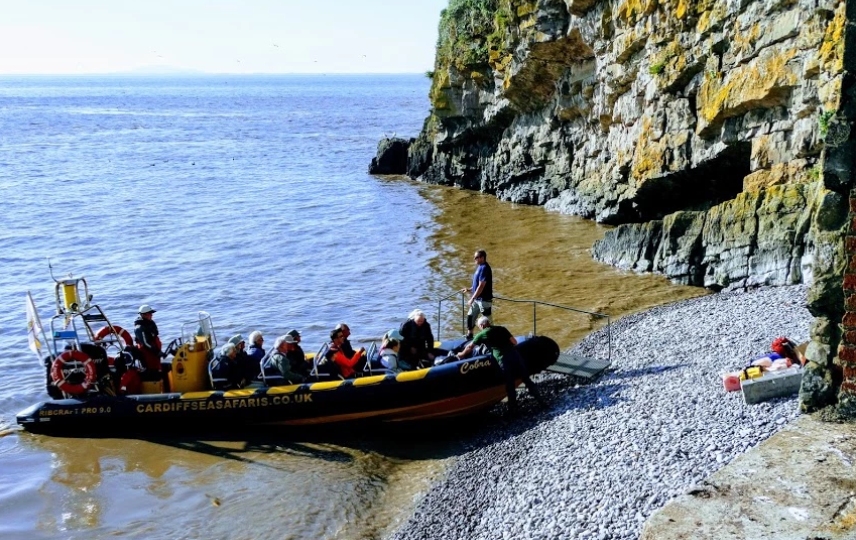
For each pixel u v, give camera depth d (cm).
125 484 1115
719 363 1178
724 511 598
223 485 1101
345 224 3259
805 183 1769
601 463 902
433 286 2217
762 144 1881
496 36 3750
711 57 2045
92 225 3253
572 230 2956
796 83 1723
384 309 2009
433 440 1226
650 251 2231
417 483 1077
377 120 11488
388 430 1270
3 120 11475
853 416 709
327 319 1939
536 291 2088
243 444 1240
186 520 1010
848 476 622
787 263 1766
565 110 3372
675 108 2262
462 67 4131
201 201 3950
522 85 3578
